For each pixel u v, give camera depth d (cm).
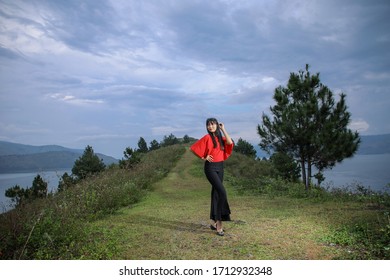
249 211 767
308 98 1402
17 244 461
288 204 865
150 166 1881
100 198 865
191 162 2447
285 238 513
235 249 466
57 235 494
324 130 1307
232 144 577
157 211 807
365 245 459
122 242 516
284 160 1453
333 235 513
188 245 493
